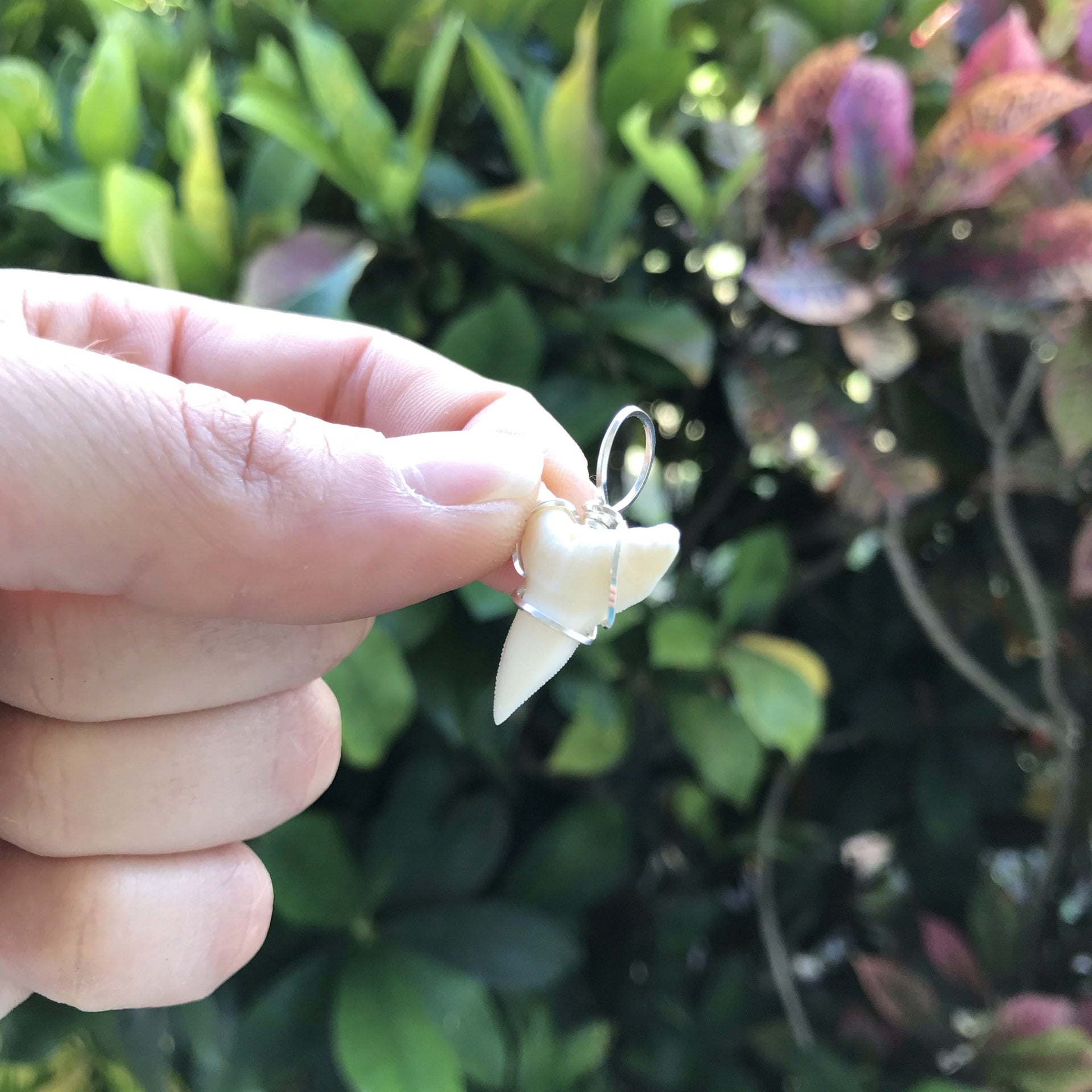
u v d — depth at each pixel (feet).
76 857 0.37
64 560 0.29
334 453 0.30
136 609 0.33
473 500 0.32
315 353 0.41
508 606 0.40
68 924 0.37
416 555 0.31
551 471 0.37
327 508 0.30
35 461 0.28
